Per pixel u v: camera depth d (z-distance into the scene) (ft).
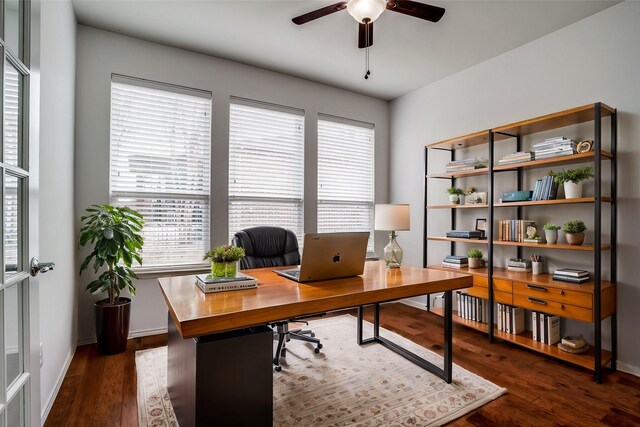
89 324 9.38
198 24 9.23
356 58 11.13
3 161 3.60
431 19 7.25
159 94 10.34
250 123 11.84
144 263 10.12
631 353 7.77
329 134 13.70
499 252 10.91
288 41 10.08
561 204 9.20
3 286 3.47
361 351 8.93
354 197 14.34
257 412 4.91
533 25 9.02
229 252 5.80
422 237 13.51
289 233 9.84
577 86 8.81
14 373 3.85
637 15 7.77
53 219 6.58
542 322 8.83
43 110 5.95
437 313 11.65
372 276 6.84
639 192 7.72
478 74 11.41
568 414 6.09
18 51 4.04
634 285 7.77
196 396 4.46
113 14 8.78
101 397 6.60
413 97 13.98
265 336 4.96
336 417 5.97
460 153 12.18
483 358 8.52
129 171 9.93
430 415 6.03
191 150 10.78
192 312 4.26
